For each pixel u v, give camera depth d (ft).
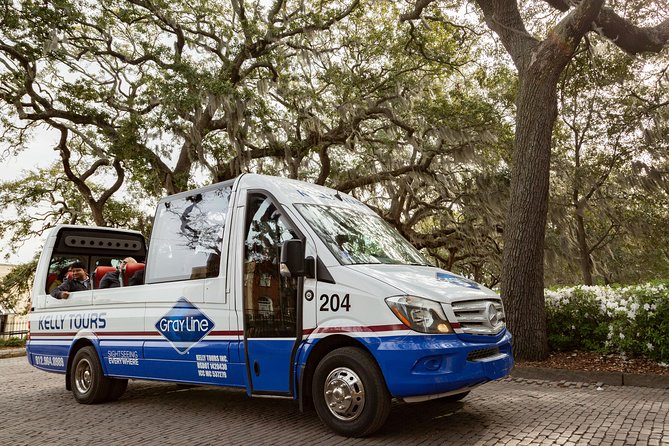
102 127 68.59
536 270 30.17
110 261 29.22
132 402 23.63
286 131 69.92
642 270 106.83
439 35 69.87
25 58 63.00
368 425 15.44
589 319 30.40
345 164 87.56
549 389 23.81
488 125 75.46
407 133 74.79
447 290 16.38
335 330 16.16
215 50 72.13
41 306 26.55
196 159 66.33
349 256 17.48
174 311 20.38
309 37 67.41
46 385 29.96
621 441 14.58
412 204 95.45
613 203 82.84
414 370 14.94
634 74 64.75
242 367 18.10
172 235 21.57
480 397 21.68
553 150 86.38
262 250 18.39
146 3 67.92
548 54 30.94
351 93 71.67
